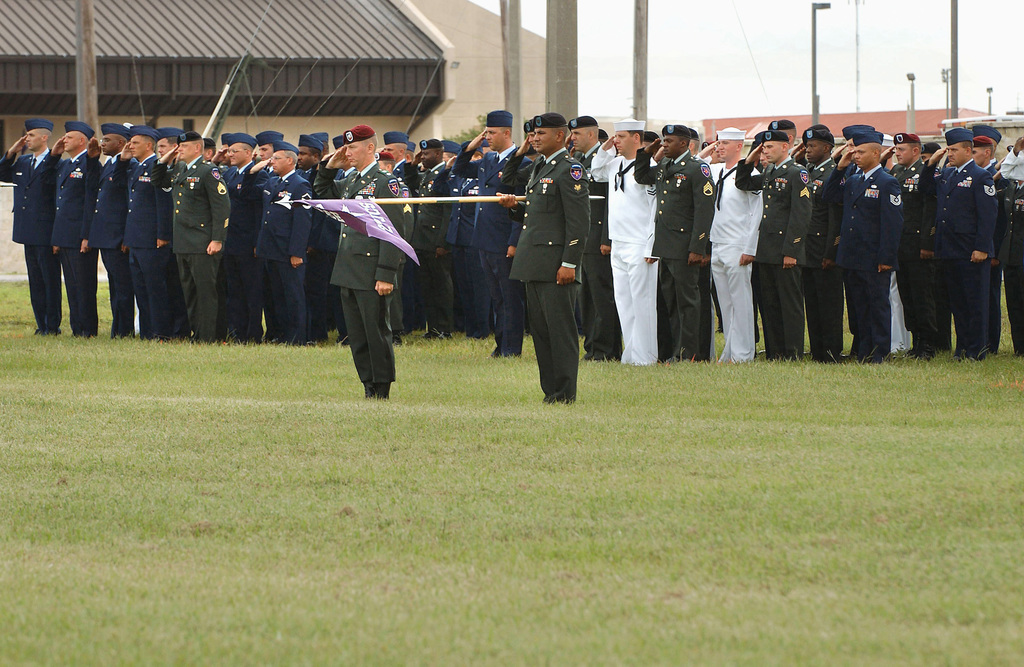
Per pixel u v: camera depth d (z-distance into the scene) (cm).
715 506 1230
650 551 1089
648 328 2505
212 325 2909
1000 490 1255
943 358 2625
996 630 870
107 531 1192
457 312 3375
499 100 8788
